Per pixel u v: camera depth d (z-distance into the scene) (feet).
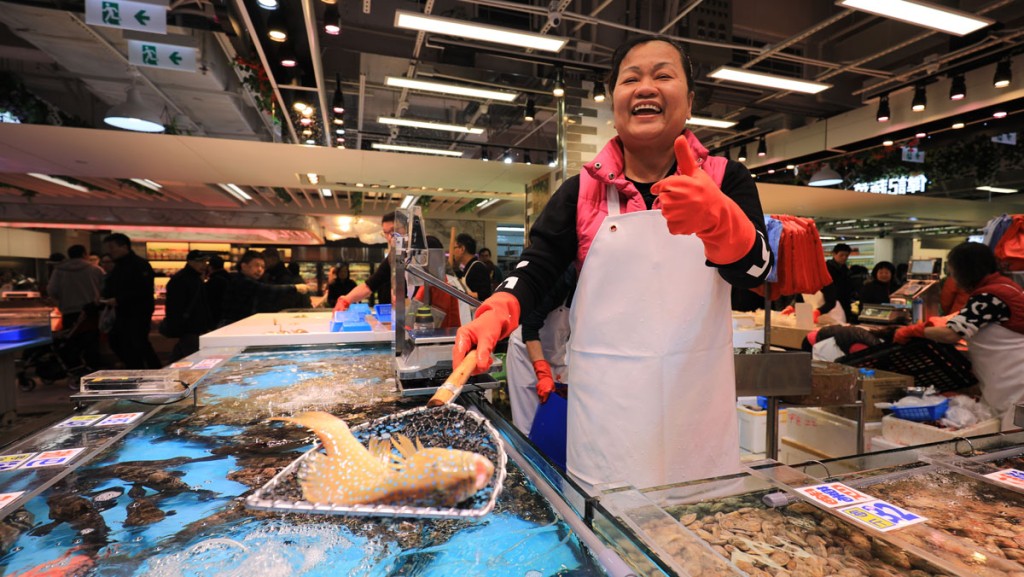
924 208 29.53
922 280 12.39
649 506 2.10
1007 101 16.10
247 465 2.92
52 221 32.81
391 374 5.47
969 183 24.00
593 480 3.40
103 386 4.03
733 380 3.48
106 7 11.93
